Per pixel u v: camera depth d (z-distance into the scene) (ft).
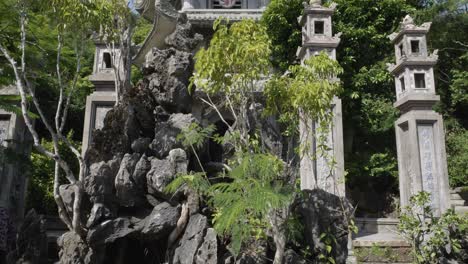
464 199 43.06
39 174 48.32
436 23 51.11
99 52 42.27
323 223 24.08
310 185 27.37
